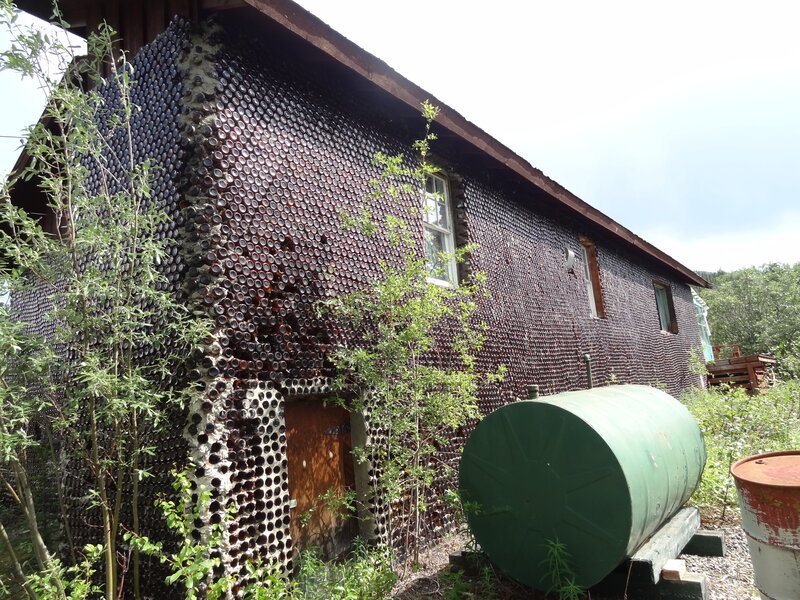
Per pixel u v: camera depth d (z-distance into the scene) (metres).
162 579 3.81
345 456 5.11
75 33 5.51
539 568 3.94
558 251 10.33
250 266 4.29
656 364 14.53
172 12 4.46
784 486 3.09
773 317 25.41
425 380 4.66
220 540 3.67
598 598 3.98
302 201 4.90
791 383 11.75
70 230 3.27
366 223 4.93
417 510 4.88
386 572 4.15
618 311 12.66
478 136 7.15
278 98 4.86
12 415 3.27
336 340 4.92
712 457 6.77
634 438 4.02
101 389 3.21
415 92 5.98
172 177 4.23
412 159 6.64
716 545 4.78
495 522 4.15
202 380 3.84
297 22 4.55
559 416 3.89
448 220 7.43
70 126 3.45
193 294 3.96
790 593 3.10
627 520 3.57
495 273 8.01
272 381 4.29
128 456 3.95
